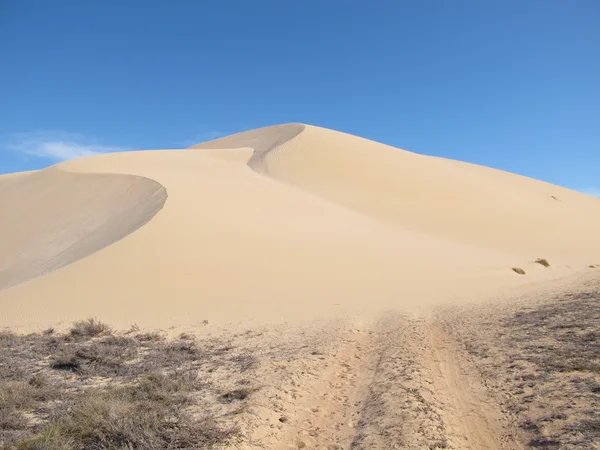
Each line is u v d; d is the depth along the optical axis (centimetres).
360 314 1644
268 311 1692
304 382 834
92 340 1284
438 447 521
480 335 1095
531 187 7000
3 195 4025
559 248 4484
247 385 814
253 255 2294
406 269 2542
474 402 662
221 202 2947
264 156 5428
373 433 583
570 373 695
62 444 504
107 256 2067
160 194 2927
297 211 3256
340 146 5622
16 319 1555
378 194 4750
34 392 730
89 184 3716
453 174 5947
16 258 2912
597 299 1334
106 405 598
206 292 1861
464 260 3114
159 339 1298
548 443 494
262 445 563
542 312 1255
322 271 2269
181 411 655
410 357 965
